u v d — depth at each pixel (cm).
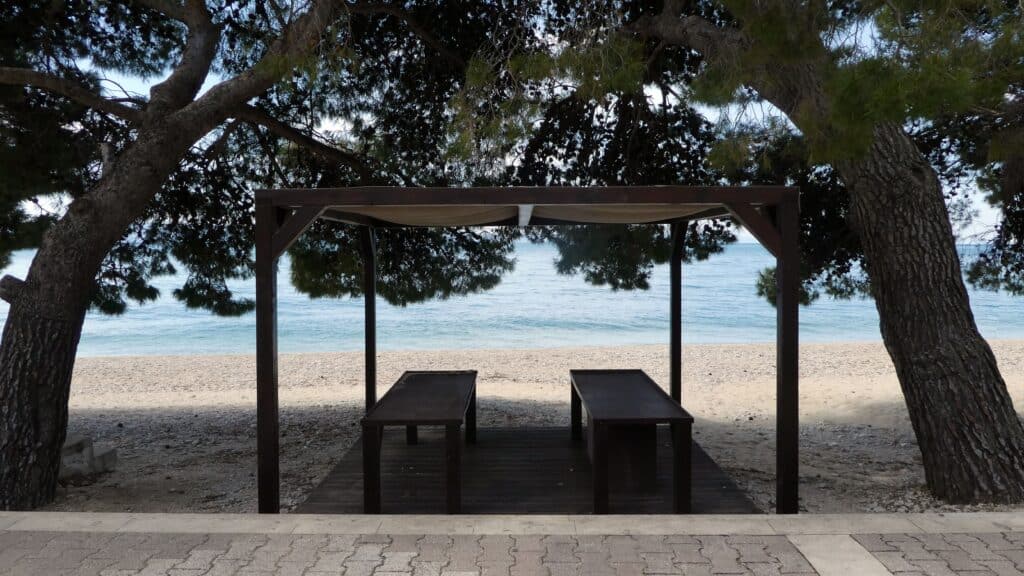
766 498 570
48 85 578
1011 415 507
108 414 1023
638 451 532
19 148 723
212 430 895
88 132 784
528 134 655
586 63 561
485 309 3081
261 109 845
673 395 756
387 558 313
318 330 2588
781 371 448
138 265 907
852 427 875
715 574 295
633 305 3198
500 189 442
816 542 329
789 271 444
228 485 628
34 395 532
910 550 319
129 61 847
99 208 559
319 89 874
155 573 298
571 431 710
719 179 845
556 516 368
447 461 473
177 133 593
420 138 916
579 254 964
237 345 2339
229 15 772
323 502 512
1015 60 400
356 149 935
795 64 478
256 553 320
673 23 632
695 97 548
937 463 516
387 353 1862
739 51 527
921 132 762
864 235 546
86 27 775
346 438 825
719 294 3569
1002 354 1648
